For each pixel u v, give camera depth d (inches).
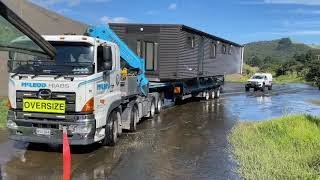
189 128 687.7
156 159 462.9
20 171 398.9
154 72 869.2
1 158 445.1
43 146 502.6
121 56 635.5
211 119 808.9
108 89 498.6
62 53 456.1
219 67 1322.6
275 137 568.1
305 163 416.8
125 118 610.5
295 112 972.6
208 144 552.7
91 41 456.4
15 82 459.2
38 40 229.0
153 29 869.2
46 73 452.8
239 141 557.9
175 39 871.1
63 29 1032.2
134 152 494.0
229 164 444.5
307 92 1843.0
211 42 1198.9
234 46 1581.0
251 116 881.5
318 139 556.7
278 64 4367.6
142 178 387.5
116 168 421.1
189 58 968.9
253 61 5654.5
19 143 514.6
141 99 687.7
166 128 677.9
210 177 393.7
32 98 455.5
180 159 465.4
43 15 985.5
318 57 3922.2
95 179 381.4
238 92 1721.2
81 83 447.2
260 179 366.0
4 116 655.1
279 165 404.5
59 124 450.3
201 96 1219.9
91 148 508.1
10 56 460.8
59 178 378.6
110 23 879.7
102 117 477.7
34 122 454.6
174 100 1024.9
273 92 1787.6
